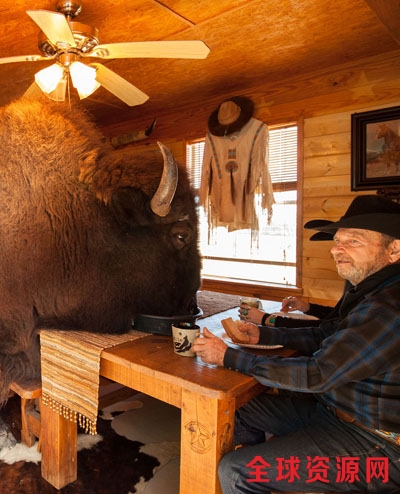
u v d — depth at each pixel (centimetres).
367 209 130
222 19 263
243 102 375
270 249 388
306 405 157
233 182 389
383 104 316
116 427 226
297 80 359
